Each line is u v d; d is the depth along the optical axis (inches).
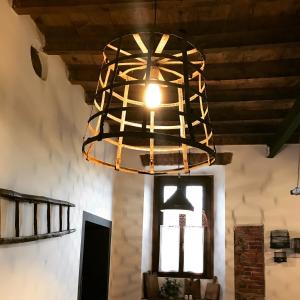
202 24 140.9
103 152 226.8
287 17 135.5
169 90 153.4
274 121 221.3
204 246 266.8
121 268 248.4
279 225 235.9
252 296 229.5
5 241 112.2
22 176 129.2
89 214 201.2
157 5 121.4
